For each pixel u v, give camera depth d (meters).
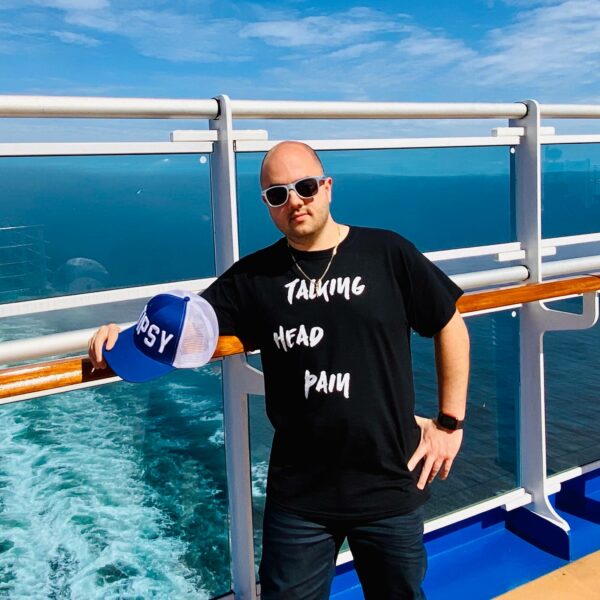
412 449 1.76
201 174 2.29
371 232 1.75
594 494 3.35
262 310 1.73
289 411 1.73
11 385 1.74
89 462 2.28
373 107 2.41
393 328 1.70
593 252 3.14
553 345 3.18
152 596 2.41
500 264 2.90
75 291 2.15
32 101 1.87
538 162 2.78
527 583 2.77
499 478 3.09
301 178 1.65
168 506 2.40
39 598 2.28
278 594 1.78
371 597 1.84
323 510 1.73
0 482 2.23
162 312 1.68
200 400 2.41
